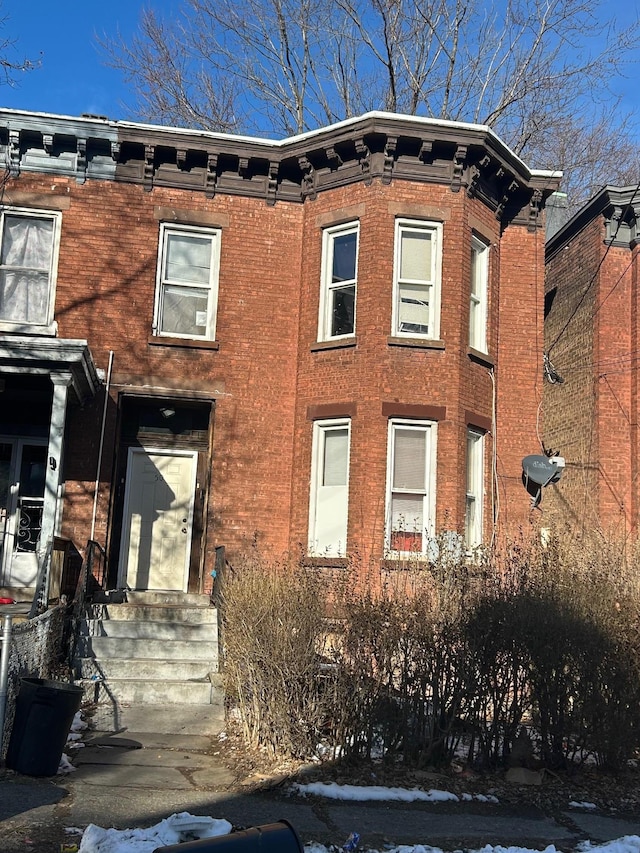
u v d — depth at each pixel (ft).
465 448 42.65
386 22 75.25
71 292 43.29
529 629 24.99
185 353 43.91
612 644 25.46
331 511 42.37
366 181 43.62
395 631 25.22
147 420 45.29
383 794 22.40
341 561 40.27
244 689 27.09
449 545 34.22
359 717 24.76
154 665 33.71
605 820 21.75
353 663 25.07
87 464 42.11
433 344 42.39
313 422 43.45
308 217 45.60
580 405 51.83
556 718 25.09
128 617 37.60
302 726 25.07
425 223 43.62
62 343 34.83
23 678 24.23
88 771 23.70
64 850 17.12
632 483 48.08
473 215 44.86
